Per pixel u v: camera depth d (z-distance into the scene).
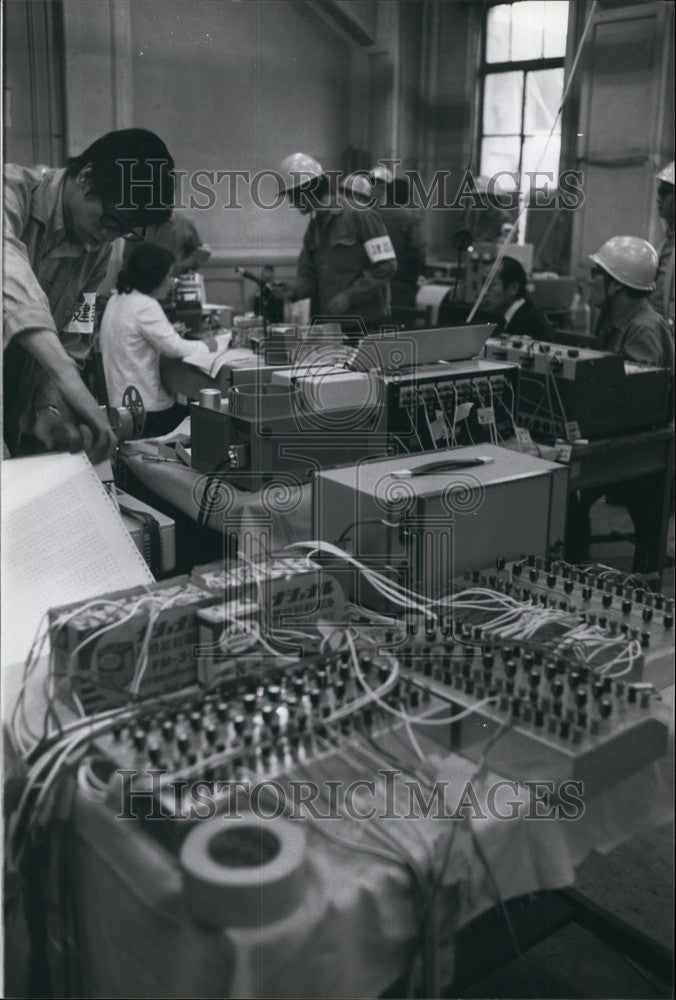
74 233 2.20
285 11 4.07
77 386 2.01
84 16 3.45
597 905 1.74
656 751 1.27
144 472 2.19
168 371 2.79
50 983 1.27
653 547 2.72
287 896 1.01
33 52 3.42
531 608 1.52
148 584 1.46
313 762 1.16
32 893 1.25
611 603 1.57
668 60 3.85
